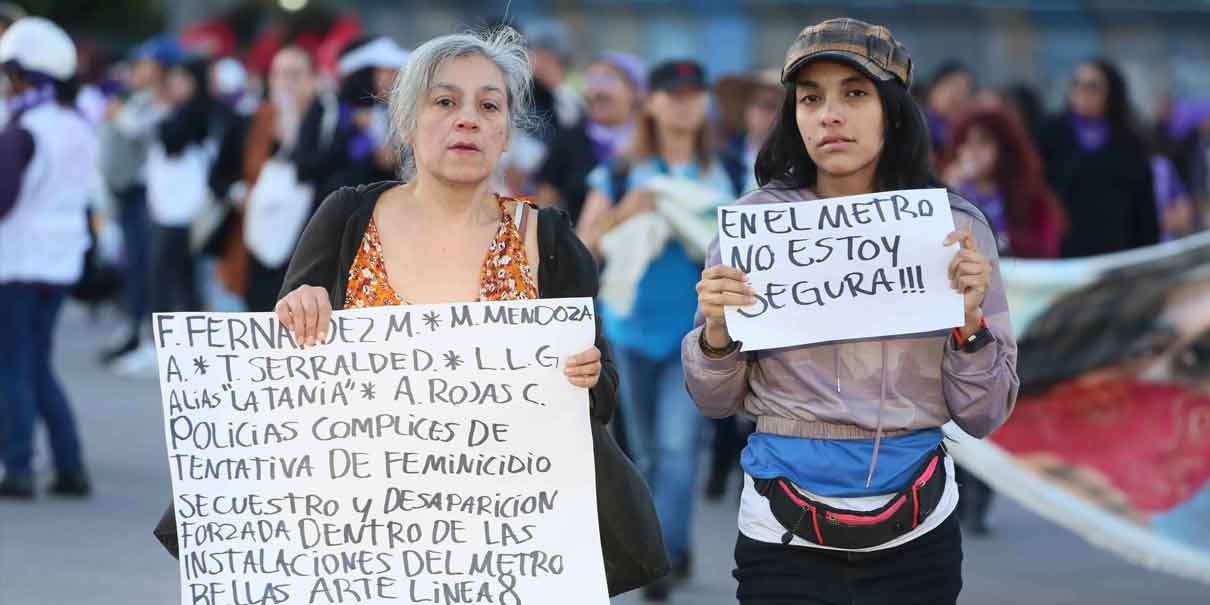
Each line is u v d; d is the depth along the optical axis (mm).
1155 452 7715
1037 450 7812
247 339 4344
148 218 16047
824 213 4363
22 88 9578
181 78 15430
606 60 10820
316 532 4371
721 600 7793
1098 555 9219
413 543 4363
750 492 4418
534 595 4348
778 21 27953
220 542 4367
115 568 8102
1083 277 7875
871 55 4324
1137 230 11328
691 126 7957
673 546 7766
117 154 15930
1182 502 7648
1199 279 7789
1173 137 19203
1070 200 11227
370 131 9578
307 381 4340
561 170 9992
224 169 11148
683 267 7699
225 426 4355
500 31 4406
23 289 9469
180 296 15648
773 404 4402
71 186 9609
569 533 4344
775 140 4578
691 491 7781
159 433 12227
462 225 4332
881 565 4305
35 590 7613
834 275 4332
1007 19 29781
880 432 4289
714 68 27719
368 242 4332
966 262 4238
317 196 9664
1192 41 31141
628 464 4434
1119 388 7793
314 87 9953
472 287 4324
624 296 7656
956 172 9562
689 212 7613
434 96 4191
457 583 4359
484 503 4352
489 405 4320
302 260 4352
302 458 4359
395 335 4305
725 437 10750
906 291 4316
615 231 7738
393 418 4336
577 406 4324
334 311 4301
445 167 4191
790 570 4344
